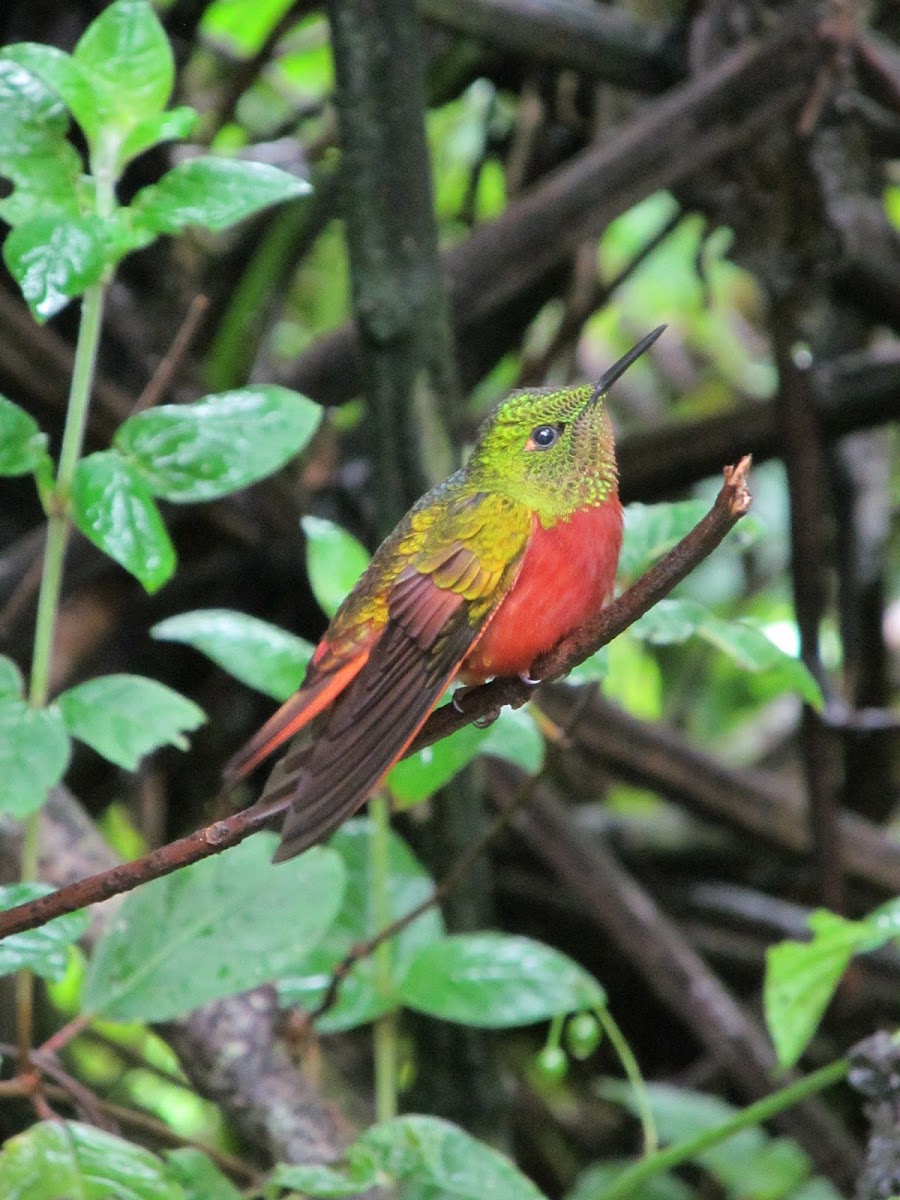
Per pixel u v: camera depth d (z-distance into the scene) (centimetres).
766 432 1019
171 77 572
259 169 546
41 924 424
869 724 943
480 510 571
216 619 644
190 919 602
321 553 655
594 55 1015
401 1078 981
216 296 1085
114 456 545
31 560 927
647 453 1028
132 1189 513
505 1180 555
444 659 553
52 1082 809
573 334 1116
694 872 1107
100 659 967
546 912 1058
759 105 941
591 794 1209
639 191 944
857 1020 987
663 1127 915
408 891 721
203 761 1043
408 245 800
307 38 1248
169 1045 688
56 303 517
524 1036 1087
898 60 1014
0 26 980
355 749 513
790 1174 919
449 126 1266
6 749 526
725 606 1352
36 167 557
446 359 805
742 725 1310
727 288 1405
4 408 554
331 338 1023
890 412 992
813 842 941
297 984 702
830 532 1251
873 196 1091
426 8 977
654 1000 1077
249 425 549
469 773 820
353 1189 541
